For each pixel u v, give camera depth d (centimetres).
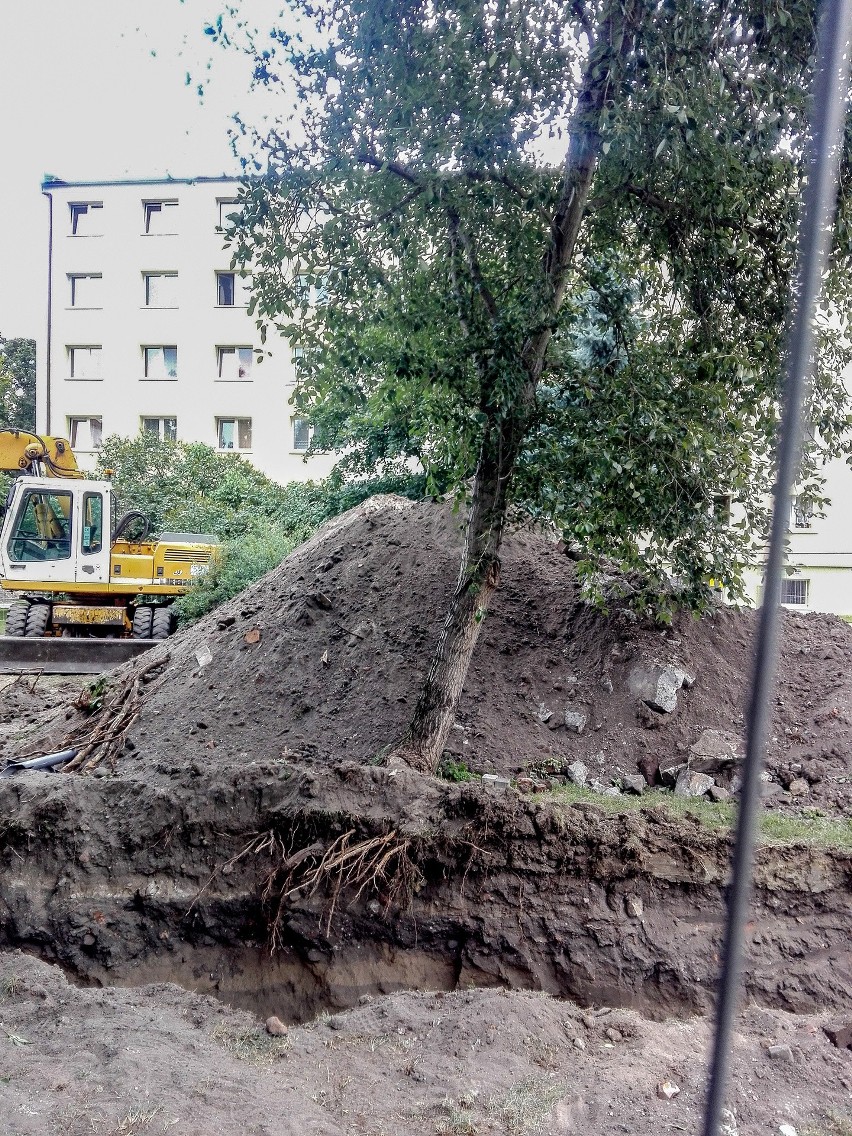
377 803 575
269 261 619
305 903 548
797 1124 397
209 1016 489
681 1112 399
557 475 658
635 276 744
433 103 569
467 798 560
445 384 612
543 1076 422
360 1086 411
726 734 745
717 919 531
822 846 541
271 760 686
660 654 802
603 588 856
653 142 569
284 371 2784
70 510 1557
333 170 592
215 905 558
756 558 696
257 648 912
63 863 562
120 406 2852
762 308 672
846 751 724
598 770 727
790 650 858
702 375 654
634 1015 491
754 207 645
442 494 747
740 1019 482
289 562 1120
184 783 588
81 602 1589
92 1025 448
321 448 1678
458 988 531
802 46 546
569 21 568
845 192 575
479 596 678
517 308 603
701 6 543
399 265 655
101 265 2839
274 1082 407
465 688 797
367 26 557
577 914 536
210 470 2575
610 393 637
